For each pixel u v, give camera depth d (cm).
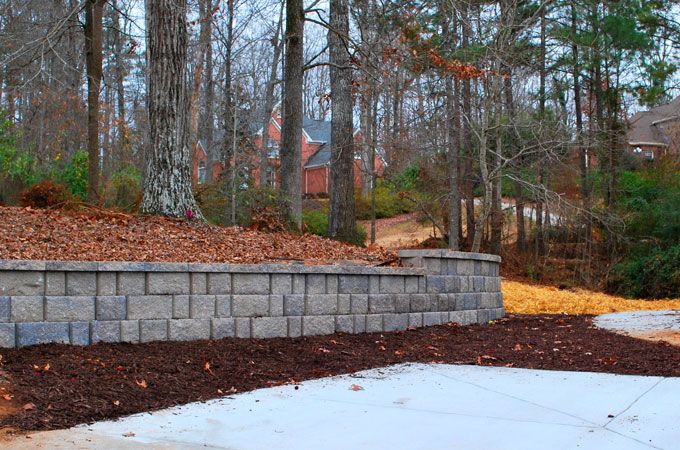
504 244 3033
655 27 2750
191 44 2791
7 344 723
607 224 2516
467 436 538
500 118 2062
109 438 522
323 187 4653
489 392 689
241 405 637
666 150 3634
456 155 2614
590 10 2573
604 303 1872
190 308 845
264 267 903
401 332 1038
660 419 571
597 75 2791
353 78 2031
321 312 965
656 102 2803
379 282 1040
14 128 2795
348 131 1895
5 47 1634
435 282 1126
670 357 819
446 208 3081
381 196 4125
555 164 2539
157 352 777
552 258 2834
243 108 3531
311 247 1201
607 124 2817
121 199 2061
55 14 2016
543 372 779
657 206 2695
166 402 637
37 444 499
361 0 2284
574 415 596
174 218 1174
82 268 767
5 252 845
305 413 612
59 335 754
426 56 1706
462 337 1032
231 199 1780
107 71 3222
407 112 3584
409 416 602
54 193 1236
